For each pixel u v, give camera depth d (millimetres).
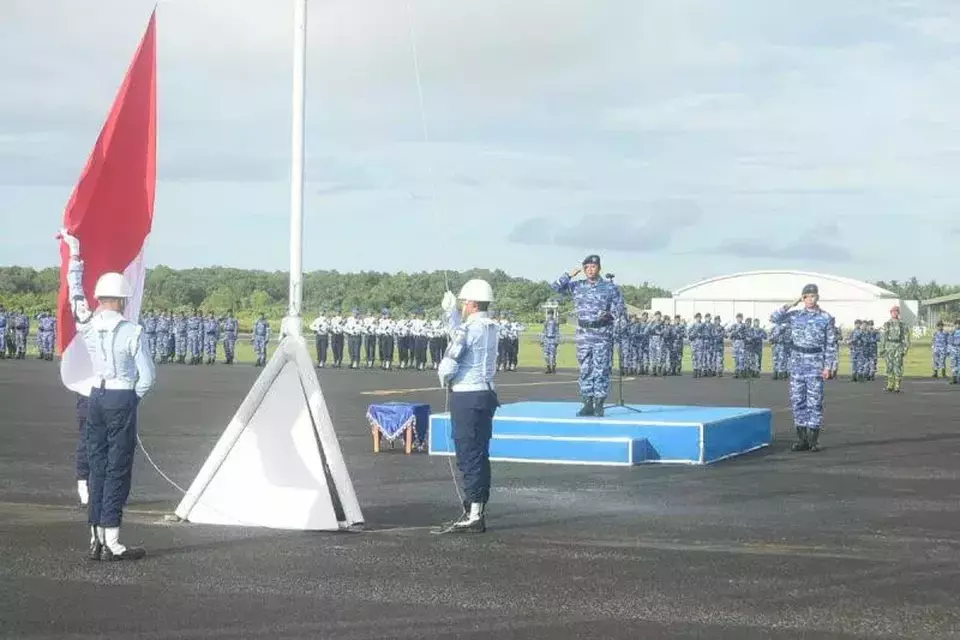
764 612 7309
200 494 10680
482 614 7230
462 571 8523
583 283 16781
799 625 6992
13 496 12109
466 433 10203
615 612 7289
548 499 12211
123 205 10672
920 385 37000
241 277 121250
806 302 17250
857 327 40094
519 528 10406
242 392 28844
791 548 9469
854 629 6914
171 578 8258
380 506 11750
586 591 7871
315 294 97188
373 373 41188
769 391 31609
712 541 9766
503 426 16062
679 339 44406
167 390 29641
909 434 19641
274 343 71312
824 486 13281
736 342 41469
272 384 10602
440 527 10430
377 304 92000
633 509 11531
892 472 14602
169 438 17828
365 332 46438
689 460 15422
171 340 48688
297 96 10758
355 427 20125
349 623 7004
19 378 34719
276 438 10547
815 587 8031
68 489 12617
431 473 14344
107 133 10547
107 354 8883
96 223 10555
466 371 10234
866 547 9516
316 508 10320
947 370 49250
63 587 7961
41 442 17234
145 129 10781
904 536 10023
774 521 10812
